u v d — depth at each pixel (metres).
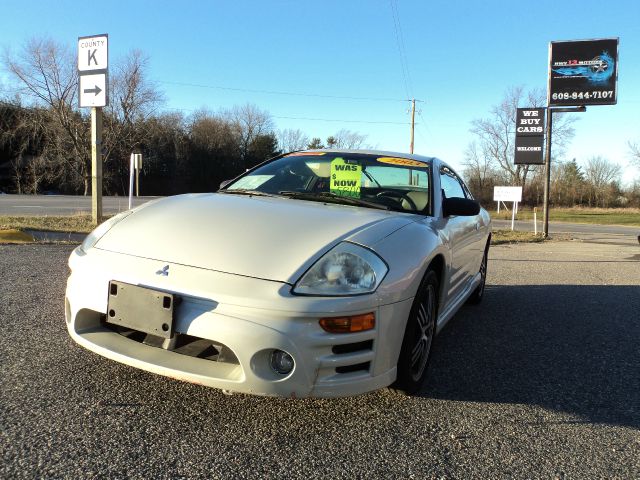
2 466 2.02
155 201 3.28
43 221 11.84
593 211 52.72
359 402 2.83
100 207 11.14
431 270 2.97
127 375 2.95
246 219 2.74
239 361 2.19
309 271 2.31
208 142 62.59
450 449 2.38
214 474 2.06
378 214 2.99
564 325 4.76
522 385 3.23
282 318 2.18
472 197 5.40
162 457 2.15
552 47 16.83
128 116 47.53
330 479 2.08
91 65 10.16
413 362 2.86
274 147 68.81
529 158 18.97
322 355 2.24
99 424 2.39
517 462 2.29
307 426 2.51
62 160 44.16
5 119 45.12
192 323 2.24
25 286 4.88
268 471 2.11
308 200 3.38
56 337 3.49
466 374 3.37
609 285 7.06
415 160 3.94
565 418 2.78
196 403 2.67
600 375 3.47
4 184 47.81
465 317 4.92
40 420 2.39
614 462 2.33
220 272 2.32
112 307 2.43
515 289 6.49
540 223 32.16
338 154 3.99
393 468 2.19
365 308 2.30
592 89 16.44
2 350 3.21
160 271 2.37
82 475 1.99
